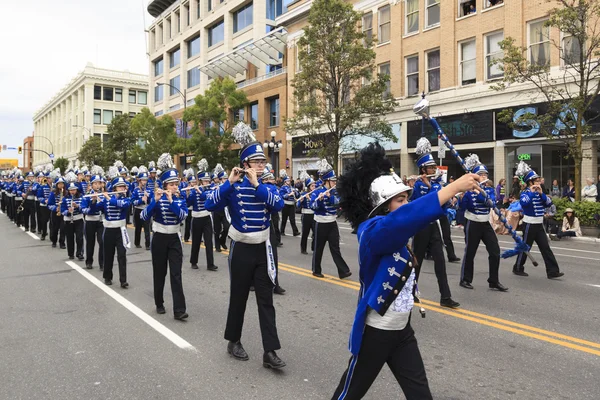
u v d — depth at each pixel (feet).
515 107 67.41
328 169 29.89
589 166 61.36
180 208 22.26
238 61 127.54
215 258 39.17
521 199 29.91
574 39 61.41
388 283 9.59
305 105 77.25
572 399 13.42
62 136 307.17
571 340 18.25
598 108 59.00
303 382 14.85
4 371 16.12
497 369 15.56
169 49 180.45
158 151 126.52
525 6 66.80
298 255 40.19
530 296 25.17
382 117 86.07
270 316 16.30
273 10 130.52
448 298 23.04
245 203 16.69
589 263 35.35
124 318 22.09
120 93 270.46
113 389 14.57
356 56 73.00
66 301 25.45
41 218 55.93
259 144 17.22
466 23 74.13
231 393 14.14
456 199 27.58
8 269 35.19
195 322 21.35
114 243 29.45
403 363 9.86
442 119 77.15
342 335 19.22
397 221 8.63
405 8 83.76
